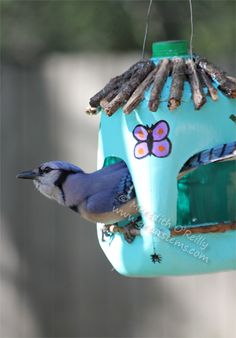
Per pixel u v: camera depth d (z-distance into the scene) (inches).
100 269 471.2
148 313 468.8
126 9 601.3
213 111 251.1
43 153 466.3
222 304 458.0
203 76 255.9
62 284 475.2
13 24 612.7
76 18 605.9
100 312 472.7
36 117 466.6
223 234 250.7
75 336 476.4
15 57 601.3
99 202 257.4
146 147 250.8
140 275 258.5
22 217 475.2
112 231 257.4
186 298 463.8
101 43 602.9
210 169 259.9
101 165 271.3
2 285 481.7
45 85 464.8
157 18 596.1
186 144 248.7
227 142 251.9
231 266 253.1
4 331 483.5
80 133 462.6
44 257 475.5
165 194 248.7
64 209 472.4
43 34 608.7
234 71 445.1
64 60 462.9
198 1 589.6
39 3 611.2
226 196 260.7
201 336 461.4
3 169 471.8
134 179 253.6
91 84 460.4
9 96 468.1
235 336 455.2
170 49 262.7
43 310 478.6
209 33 587.8
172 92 247.0
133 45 601.3
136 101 251.6
